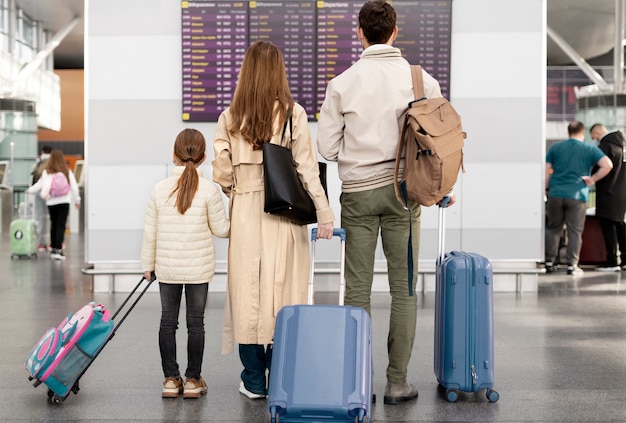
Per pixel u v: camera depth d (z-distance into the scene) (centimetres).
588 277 991
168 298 444
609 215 1055
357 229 427
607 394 452
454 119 403
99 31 819
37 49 2523
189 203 432
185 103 817
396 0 814
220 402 436
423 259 833
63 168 1248
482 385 432
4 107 2077
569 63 3566
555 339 608
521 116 828
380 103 418
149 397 446
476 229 834
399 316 429
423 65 817
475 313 431
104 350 565
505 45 823
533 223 834
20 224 1262
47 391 455
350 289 431
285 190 400
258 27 814
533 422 400
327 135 425
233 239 422
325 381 333
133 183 827
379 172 419
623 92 1945
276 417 333
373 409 420
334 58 816
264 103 412
